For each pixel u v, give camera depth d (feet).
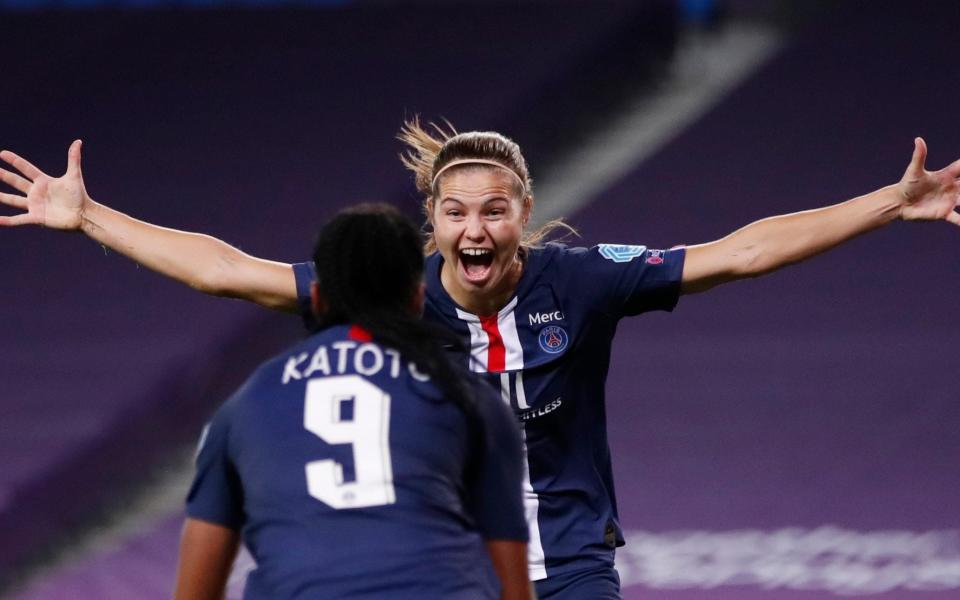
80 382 155.33
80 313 168.04
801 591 107.55
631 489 129.39
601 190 179.52
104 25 223.92
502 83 200.85
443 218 50.55
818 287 160.97
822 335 153.17
